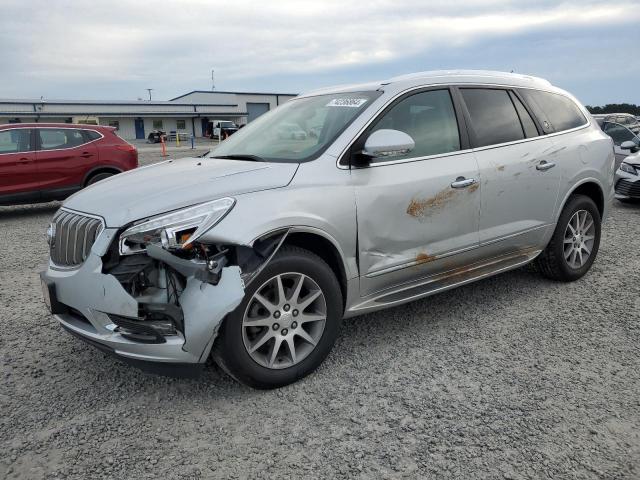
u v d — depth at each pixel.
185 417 2.93
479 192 4.02
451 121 4.04
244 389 3.21
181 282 2.88
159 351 2.83
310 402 3.05
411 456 2.56
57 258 3.27
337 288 3.30
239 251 2.93
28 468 2.51
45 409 3.02
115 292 2.84
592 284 5.04
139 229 2.87
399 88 3.84
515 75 4.80
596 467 2.47
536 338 3.87
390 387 3.20
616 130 12.54
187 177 3.35
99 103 59.09
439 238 3.84
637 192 9.27
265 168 3.33
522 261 4.54
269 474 2.45
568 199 4.88
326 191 3.27
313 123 3.86
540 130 4.63
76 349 3.79
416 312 4.38
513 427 2.78
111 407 3.04
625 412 2.91
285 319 3.13
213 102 69.81
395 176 3.59
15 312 4.55
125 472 2.48
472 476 2.42
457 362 3.51
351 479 2.41
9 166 9.37
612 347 3.71
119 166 10.32
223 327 2.90
